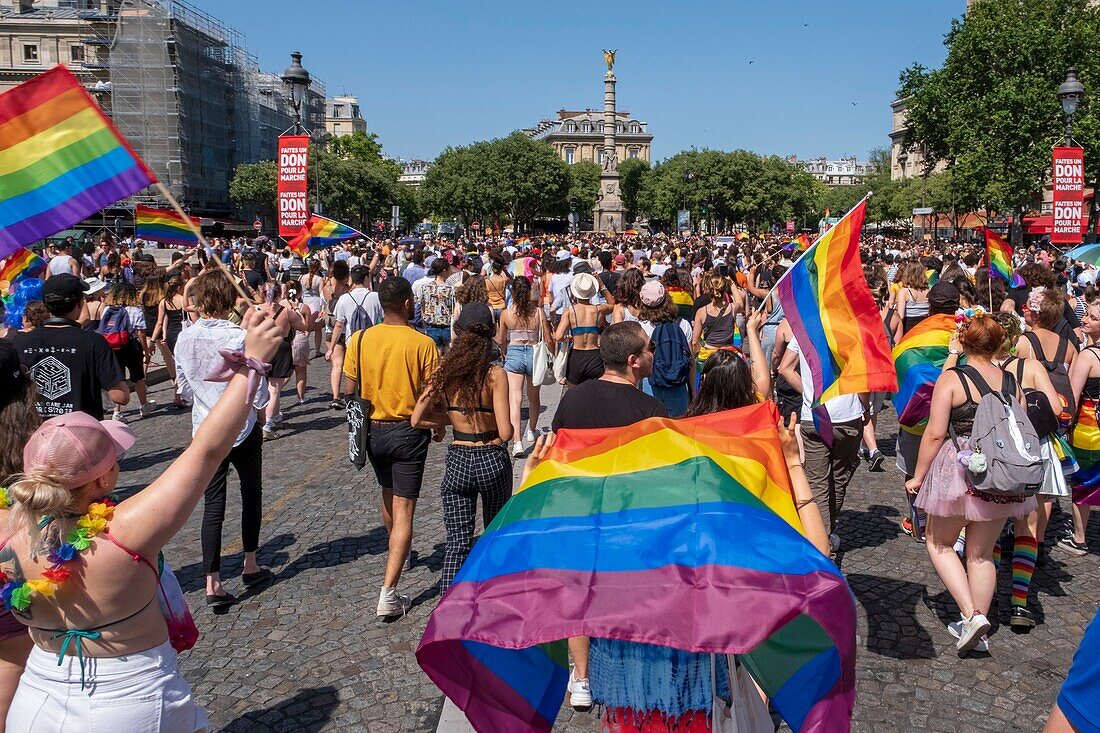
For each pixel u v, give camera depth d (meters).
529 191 81.12
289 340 9.85
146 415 10.65
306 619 5.07
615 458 2.95
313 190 66.25
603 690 2.75
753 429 3.17
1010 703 4.13
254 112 67.94
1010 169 39.41
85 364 5.36
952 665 4.50
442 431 5.07
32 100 2.82
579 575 2.54
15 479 2.98
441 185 83.81
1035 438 4.32
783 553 2.49
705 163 82.12
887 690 4.25
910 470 5.77
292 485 7.84
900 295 9.63
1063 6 42.06
